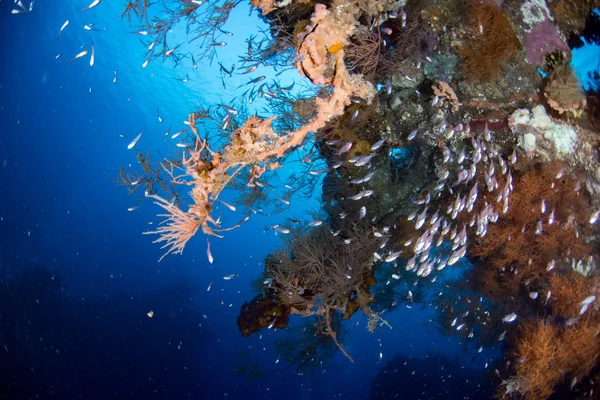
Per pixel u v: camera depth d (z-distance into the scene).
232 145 4.41
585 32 5.11
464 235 5.04
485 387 9.33
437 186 5.69
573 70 5.12
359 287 6.98
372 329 7.05
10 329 18.47
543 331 5.96
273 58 6.23
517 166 6.02
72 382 17.41
